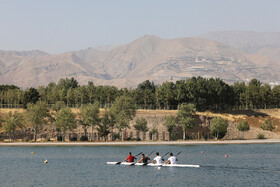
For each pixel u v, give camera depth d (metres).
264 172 76.06
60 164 90.19
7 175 73.69
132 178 69.06
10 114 172.62
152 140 174.88
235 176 71.06
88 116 167.25
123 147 142.25
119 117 168.88
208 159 100.62
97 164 89.31
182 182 65.25
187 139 182.12
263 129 196.62
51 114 186.25
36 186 62.59
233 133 196.12
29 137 175.00
